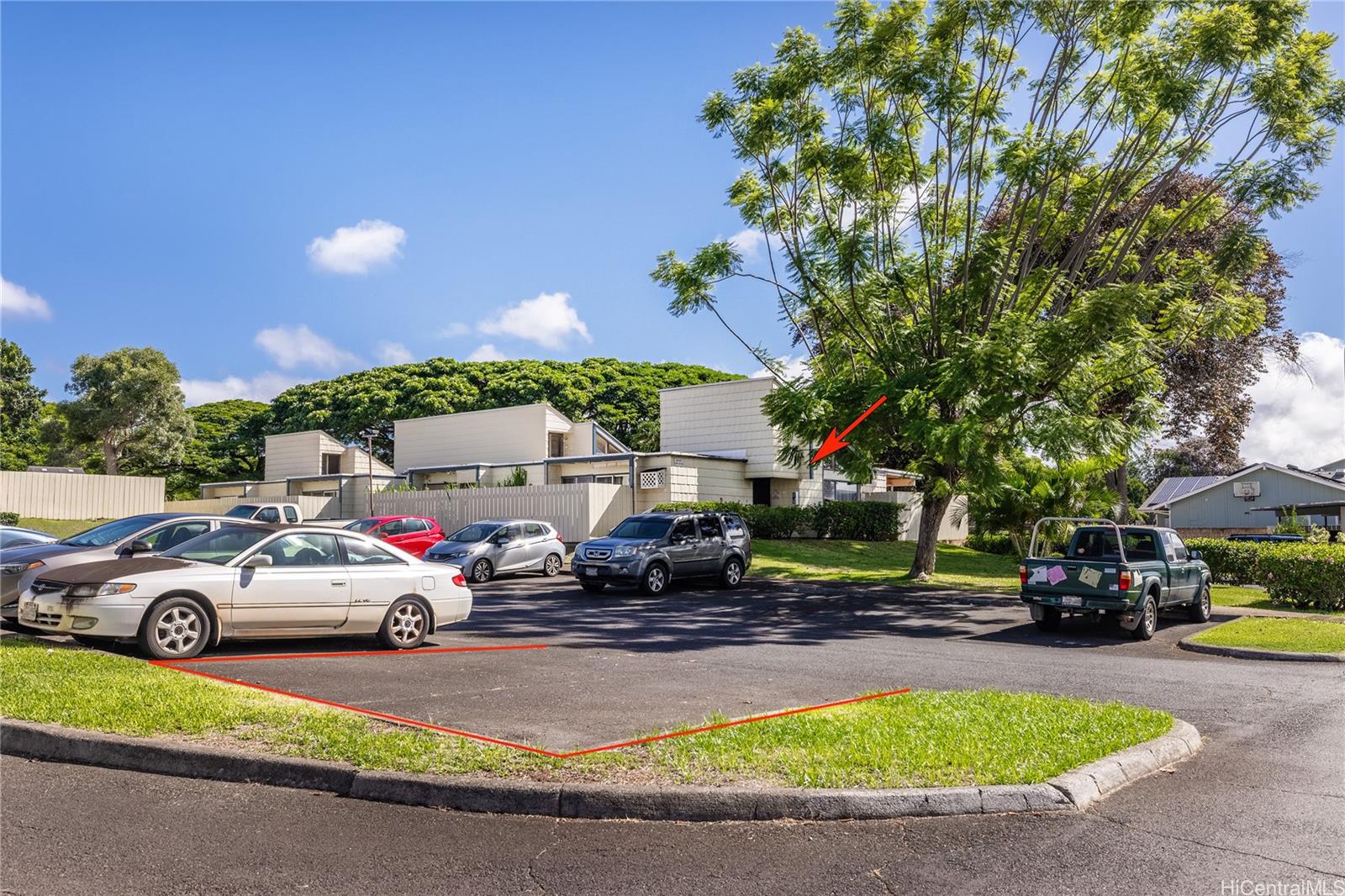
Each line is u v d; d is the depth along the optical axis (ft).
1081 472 82.58
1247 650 39.24
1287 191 67.97
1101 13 65.98
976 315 70.64
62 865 14.14
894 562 95.81
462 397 190.70
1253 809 17.75
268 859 14.57
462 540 73.87
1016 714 24.13
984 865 14.80
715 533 68.90
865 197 72.38
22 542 47.80
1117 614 49.37
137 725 20.22
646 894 13.55
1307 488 132.05
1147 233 78.79
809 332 82.89
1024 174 65.87
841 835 16.08
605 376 214.48
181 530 39.70
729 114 70.69
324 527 35.45
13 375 192.24
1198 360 106.32
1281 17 63.00
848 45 68.08
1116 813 17.43
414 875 14.07
